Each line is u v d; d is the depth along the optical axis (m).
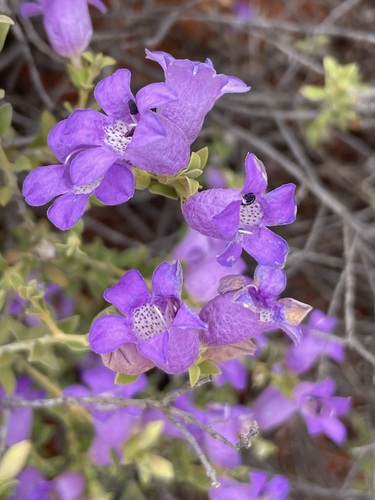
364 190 0.35
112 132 0.17
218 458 0.23
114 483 0.28
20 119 0.31
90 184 0.17
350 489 0.30
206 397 0.26
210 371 0.19
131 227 0.35
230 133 0.32
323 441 0.35
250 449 0.29
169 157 0.17
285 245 0.17
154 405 0.20
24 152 0.23
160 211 0.35
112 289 0.17
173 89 0.17
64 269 0.25
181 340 0.17
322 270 0.35
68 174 0.17
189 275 0.21
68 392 0.23
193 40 0.36
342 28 0.35
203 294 0.21
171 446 0.25
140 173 0.18
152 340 0.16
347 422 0.34
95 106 0.22
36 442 0.26
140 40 0.32
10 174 0.23
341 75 0.28
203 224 0.17
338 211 0.29
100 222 0.35
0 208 0.28
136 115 0.17
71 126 0.17
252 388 0.28
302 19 0.38
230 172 0.30
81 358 0.27
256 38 0.35
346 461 0.35
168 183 0.18
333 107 0.29
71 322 0.22
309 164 0.34
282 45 0.31
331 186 0.37
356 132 0.37
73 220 0.17
